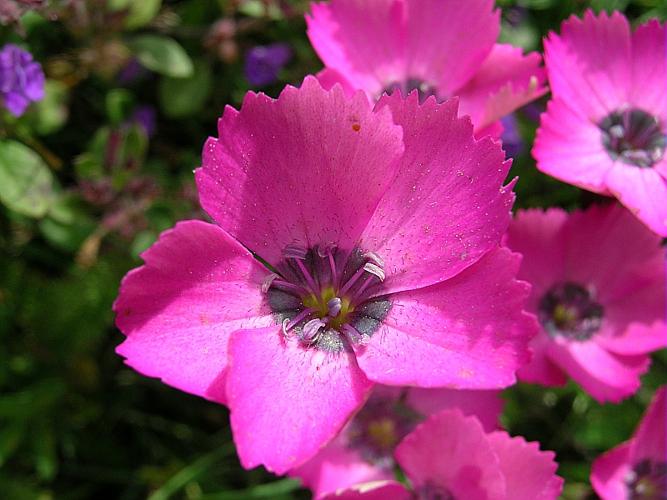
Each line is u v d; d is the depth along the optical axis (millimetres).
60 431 67
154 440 70
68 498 67
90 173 63
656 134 54
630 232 56
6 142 61
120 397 70
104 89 74
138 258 64
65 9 61
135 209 63
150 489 68
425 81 56
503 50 55
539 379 55
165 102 72
